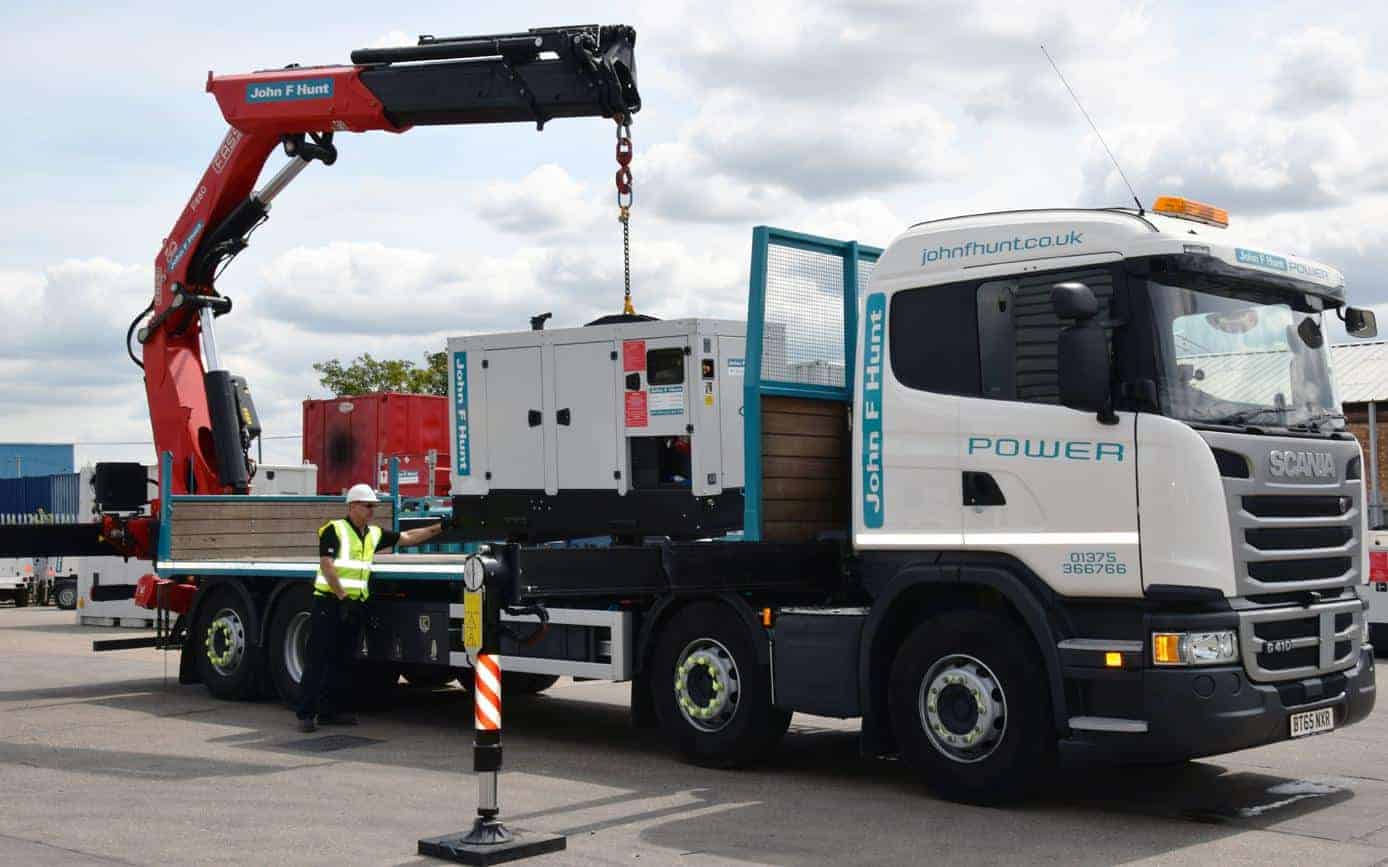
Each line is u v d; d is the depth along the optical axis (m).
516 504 12.51
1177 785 8.81
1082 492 7.71
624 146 11.42
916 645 8.32
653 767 9.56
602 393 12.02
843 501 9.88
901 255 8.69
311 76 13.01
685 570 9.01
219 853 7.00
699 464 11.51
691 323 11.53
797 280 9.57
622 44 11.38
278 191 14.16
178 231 14.69
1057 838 7.34
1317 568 7.98
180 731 11.26
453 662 11.18
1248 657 7.41
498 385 12.64
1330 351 8.66
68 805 8.20
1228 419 7.69
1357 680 8.22
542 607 9.25
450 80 12.10
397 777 9.16
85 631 23.14
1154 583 7.43
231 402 14.62
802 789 8.74
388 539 12.33
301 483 23.98
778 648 8.98
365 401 25.03
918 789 8.73
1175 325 7.66
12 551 14.19
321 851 7.05
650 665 9.81
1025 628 7.97
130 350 15.22
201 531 13.92
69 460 39.09
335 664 11.43
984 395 8.21
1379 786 8.78
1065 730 7.68
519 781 9.02
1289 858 6.91
